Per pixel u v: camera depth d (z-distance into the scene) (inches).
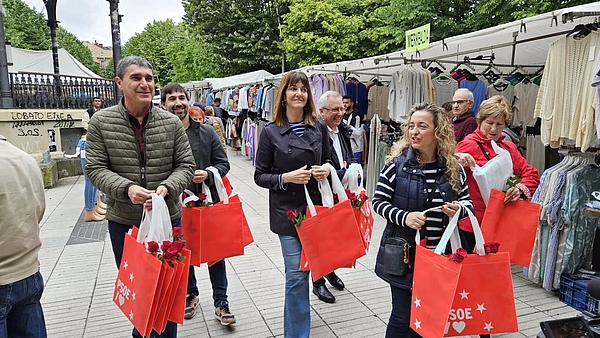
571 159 142.4
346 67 314.2
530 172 122.4
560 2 308.0
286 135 107.6
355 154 267.7
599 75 111.4
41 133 392.8
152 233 83.4
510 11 370.0
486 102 118.6
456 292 76.2
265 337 118.3
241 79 599.2
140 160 95.0
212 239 111.1
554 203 138.4
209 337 118.6
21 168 69.7
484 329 77.3
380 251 91.6
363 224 119.6
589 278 134.5
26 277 71.4
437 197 84.6
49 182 346.3
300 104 106.5
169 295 79.6
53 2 517.3
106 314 134.4
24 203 69.6
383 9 491.2
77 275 166.9
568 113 134.2
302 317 106.2
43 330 79.1
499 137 123.7
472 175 115.6
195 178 115.1
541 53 259.4
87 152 92.3
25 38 1132.5
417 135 85.1
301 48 673.0
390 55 258.1
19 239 69.3
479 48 233.6
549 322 80.3
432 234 85.5
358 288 149.9
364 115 314.8
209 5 845.2
